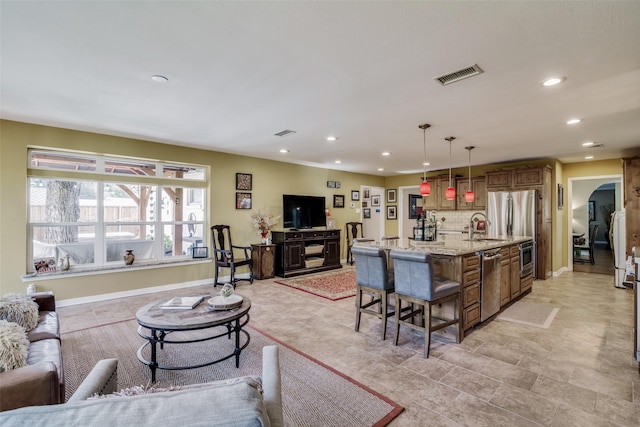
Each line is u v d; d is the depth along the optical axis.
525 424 1.81
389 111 3.27
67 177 4.20
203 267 5.35
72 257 4.31
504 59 2.16
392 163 6.74
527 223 5.66
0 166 3.67
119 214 4.69
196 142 4.80
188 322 2.20
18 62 2.25
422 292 2.72
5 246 3.70
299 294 4.73
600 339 3.03
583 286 5.23
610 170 6.05
